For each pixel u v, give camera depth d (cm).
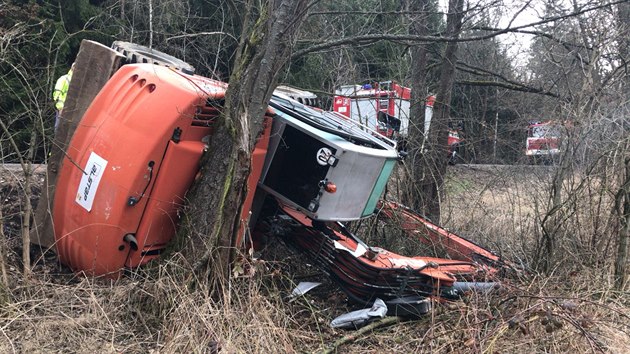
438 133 791
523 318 379
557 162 632
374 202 515
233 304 377
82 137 423
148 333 361
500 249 665
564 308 395
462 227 733
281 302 411
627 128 615
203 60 798
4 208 505
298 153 436
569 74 722
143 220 398
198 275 382
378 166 480
